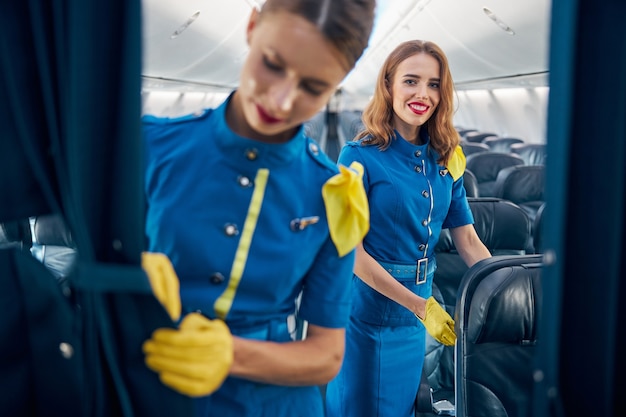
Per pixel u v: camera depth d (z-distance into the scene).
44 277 0.74
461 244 1.95
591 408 0.75
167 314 0.68
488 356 1.48
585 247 0.71
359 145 1.77
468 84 8.66
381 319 1.81
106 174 0.68
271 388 0.92
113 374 0.70
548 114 0.65
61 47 0.63
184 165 0.82
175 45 4.65
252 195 0.82
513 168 3.43
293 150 0.84
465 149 5.55
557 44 0.63
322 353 0.86
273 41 0.68
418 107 1.64
